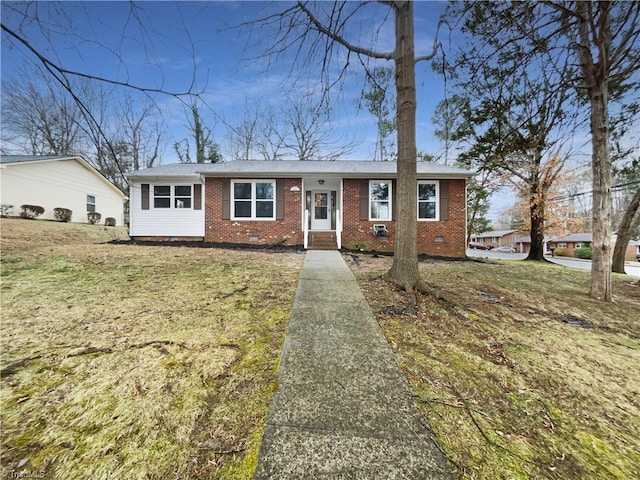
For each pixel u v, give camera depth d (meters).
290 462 1.54
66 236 11.87
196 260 6.92
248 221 10.54
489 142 7.36
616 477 1.59
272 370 2.43
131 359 2.49
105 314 3.47
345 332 3.22
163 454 1.59
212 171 10.17
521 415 2.05
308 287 4.90
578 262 17.53
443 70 6.02
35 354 2.52
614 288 6.88
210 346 2.79
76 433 1.71
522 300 4.99
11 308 3.55
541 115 6.30
